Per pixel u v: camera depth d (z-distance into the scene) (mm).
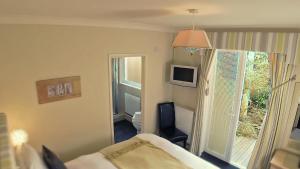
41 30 2518
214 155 3895
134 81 5035
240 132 4504
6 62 2348
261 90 4113
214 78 3643
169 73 4199
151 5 1579
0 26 2244
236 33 3055
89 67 3033
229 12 1769
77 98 3004
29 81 2543
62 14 2275
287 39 2562
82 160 2428
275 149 2941
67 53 2781
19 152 2031
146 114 4039
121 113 5379
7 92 2414
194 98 3949
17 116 2529
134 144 2812
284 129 2848
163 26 3545
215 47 3354
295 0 1217
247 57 3287
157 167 2316
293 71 2623
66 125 2979
